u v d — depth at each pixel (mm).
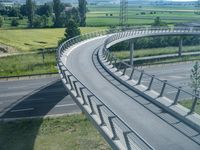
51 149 33969
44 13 188875
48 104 45312
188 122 22891
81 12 158125
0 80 58938
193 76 51906
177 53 95562
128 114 24953
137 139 19812
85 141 35438
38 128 38219
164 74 67688
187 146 19594
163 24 127125
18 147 34375
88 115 24016
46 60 80750
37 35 127375
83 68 43219
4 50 92125
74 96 28062
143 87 31531
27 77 60625
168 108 25406
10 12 193625
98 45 64750
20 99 47625
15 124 39094
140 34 79625
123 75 37094
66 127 38438
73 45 63562
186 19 195750
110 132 20094
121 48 99688
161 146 19562
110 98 29359
